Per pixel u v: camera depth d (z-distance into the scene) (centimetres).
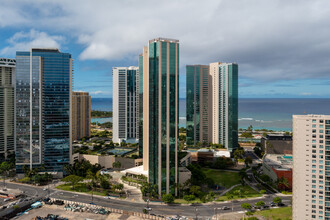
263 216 15950
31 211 17062
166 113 18900
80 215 16450
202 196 19075
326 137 12925
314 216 13150
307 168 13238
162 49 18812
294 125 13662
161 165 18925
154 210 17062
